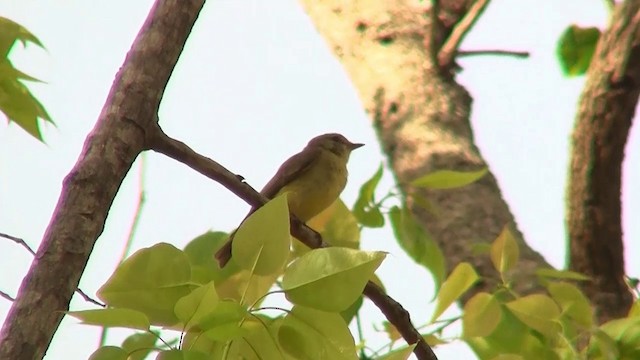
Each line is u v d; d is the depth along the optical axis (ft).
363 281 21.42
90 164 20.62
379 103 43.88
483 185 39.52
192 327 21.54
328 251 21.62
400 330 28.22
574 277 31.17
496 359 27.81
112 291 22.06
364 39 46.44
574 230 40.06
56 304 18.85
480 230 37.73
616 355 28.25
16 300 18.79
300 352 22.43
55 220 19.83
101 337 22.24
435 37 44.68
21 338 18.28
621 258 39.70
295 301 21.50
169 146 23.07
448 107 42.52
